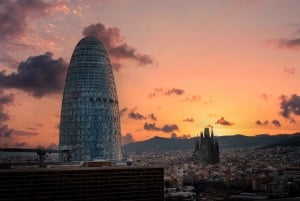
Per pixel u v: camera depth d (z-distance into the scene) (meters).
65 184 69.69
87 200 71.75
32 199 66.06
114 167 75.81
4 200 63.50
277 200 68.00
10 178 64.25
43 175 67.56
